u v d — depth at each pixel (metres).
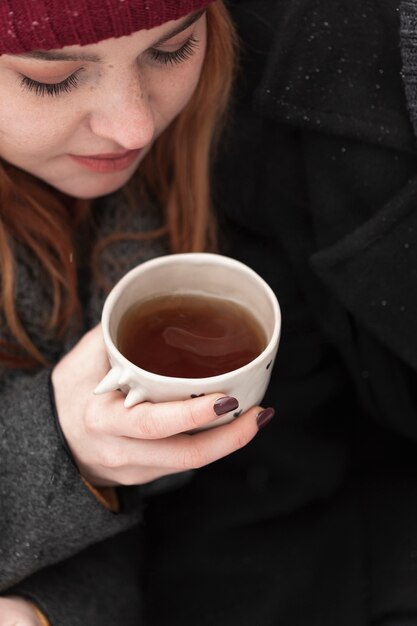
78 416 0.72
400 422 0.89
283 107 0.78
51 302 0.85
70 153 0.74
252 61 0.83
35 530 0.76
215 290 0.69
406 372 0.87
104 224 0.86
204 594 0.87
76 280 0.86
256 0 0.83
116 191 0.86
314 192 0.81
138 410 0.65
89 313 0.86
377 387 0.87
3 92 0.68
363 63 0.76
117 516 0.78
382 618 0.87
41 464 0.74
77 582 0.81
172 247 0.88
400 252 0.77
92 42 0.64
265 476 0.90
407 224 0.76
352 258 0.78
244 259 0.89
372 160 0.78
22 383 0.85
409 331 0.80
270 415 0.67
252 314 0.68
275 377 0.90
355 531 0.89
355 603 0.86
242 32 0.83
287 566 0.87
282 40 0.76
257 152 0.85
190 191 0.86
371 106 0.76
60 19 0.63
